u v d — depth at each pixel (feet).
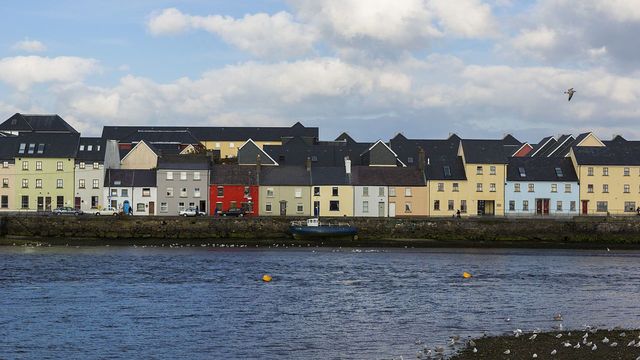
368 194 461.78
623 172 476.54
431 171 472.03
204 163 466.70
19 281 228.22
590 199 476.13
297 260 288.10
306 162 489.67
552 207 476.13
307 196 458.91
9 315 178.91
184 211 438.40
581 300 202.49
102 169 462.19
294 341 156.56
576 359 134.21
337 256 304.50
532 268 270.46
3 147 467.93
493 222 380.58
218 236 379.14
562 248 353.10
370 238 378.53
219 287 220.64
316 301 199.41
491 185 471.62
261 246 344.08
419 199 465.47
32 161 463.01
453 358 138.00
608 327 168.35
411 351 147.74
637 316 181.27
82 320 174.29
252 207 457.68
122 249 328.29
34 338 157.69
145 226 379.35
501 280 238.48
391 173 471.62
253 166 472.85
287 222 382.42
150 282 228.43
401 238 378.73
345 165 476.95
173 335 161.17
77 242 353.31
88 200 462.19
